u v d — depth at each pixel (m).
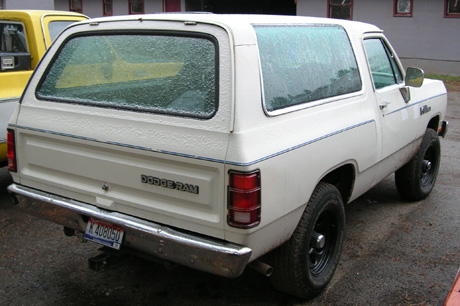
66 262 4.02
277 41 3.12
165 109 2.85
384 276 3.83
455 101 12.67
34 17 5.41
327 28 3.73
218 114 2.65
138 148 2.83
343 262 4.05
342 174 3.82
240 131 2.60
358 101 3.78
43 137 3.27
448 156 7.30
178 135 2.73
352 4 18.28
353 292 3.61
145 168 2.84
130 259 3.34
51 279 3.75
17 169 3.48
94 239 3.11
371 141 3.86
